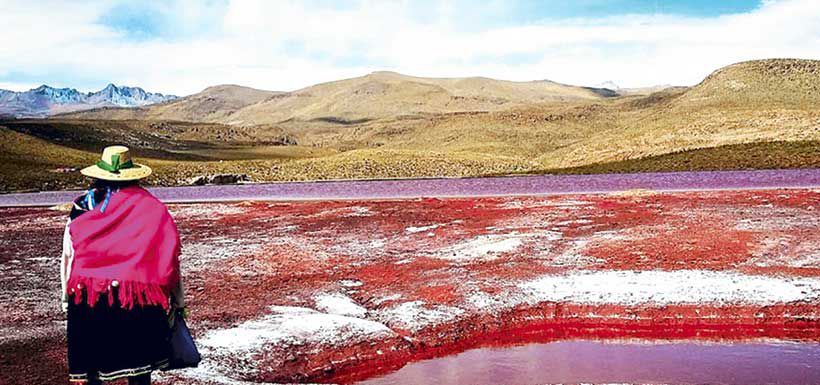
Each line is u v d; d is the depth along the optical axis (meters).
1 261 15.76
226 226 21.80
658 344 9.43
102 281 4.66
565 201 26.11
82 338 4.81
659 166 62.72
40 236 20.19
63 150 89.50
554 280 12.34
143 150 124.31
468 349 9.51
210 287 12.69
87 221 4.72
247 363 8.69
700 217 20.05
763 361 8.58
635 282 11.98
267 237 18.91
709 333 9.86
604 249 15.14
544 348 9.40
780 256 13.82
